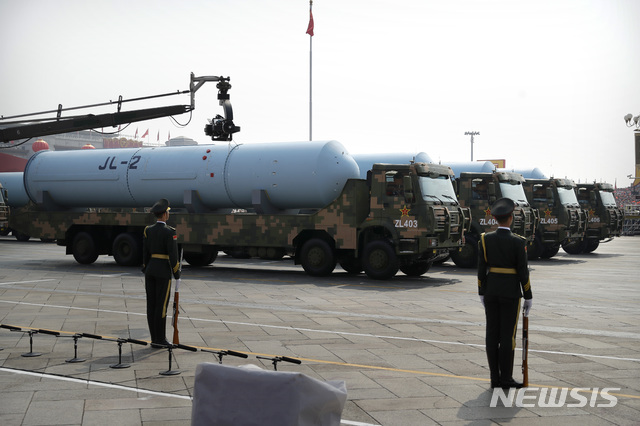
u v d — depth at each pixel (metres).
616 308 12.15
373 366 7.32
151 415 5.51
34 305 12.17
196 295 13.80
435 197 16.83
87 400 5.93
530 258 24.86
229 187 18.81
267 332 9.43
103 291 14.34
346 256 18.09
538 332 9.59
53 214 21.83
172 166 19.70
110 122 18.94
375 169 16.81
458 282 16.66
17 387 6.36
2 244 33.72
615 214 29.20
